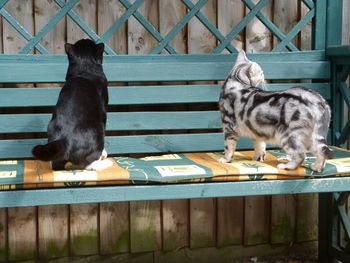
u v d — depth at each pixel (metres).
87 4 2.68
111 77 2.55
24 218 2.77
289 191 2.09
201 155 2.49
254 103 2.12
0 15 2.50
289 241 3.09
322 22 2.79
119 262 2.92
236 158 2.39
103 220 2.86
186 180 2.01
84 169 2.04
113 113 2.57
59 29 2.67
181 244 2.98
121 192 1.97
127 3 2.57
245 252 3.06
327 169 2.09
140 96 2.59
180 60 2.66
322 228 2.94
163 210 2.91
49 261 2.84
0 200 1.89
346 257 2.76
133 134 2.84
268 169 2.07
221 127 2.67
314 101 2.04
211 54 2.68
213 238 3.01
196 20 2.80
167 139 2.63
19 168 2.11
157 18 2.77
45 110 2.72
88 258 2.88
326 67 2.77
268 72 2.71
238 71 2.27
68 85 2.10
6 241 2.77
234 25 2.85
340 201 2.83
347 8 2.93
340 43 2.82
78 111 2.00
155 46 2.79
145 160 2.34
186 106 2.86
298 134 2.02
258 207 3.04
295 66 2.73
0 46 2.61
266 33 2.91
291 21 2.92
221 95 2.27
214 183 2.04
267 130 2.10
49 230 2.81
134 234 2.91
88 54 2.21
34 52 2.67
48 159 1.87
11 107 2.66
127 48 2.76
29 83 2.52
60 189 1.92
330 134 2.83
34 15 2.63
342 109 2.82
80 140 1.98
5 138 2.68
